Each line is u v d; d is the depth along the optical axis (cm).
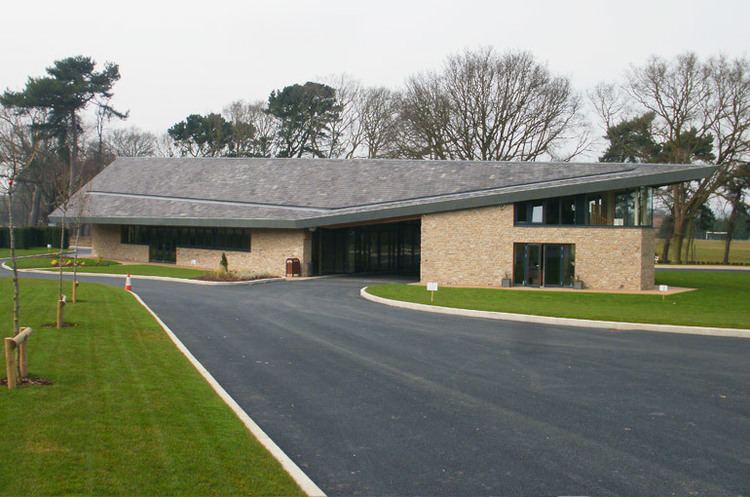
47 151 5828
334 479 684
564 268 2989
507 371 1238
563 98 5341
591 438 836
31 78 5975
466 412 949
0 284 2425
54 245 5616
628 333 1745
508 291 2802
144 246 4306
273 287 2947
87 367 1070
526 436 841
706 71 4875
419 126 5453
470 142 5403
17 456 658
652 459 760
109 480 611
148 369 1091
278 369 1218
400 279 3519
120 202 4322
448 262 3109
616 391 1091
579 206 2992
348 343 1516
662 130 5228
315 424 878
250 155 7475
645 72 5119
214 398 941
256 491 608
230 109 7662
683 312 2166
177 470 645
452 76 5409
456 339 1600
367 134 6925
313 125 7175
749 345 1571
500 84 5316
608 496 650
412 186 3562
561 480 691
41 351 1173
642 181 2827
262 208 3753
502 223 3033
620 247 2925
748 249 7862
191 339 1518
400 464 732
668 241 5928
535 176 3319
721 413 962
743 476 709
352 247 3931
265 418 902
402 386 1103
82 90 6056
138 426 771
